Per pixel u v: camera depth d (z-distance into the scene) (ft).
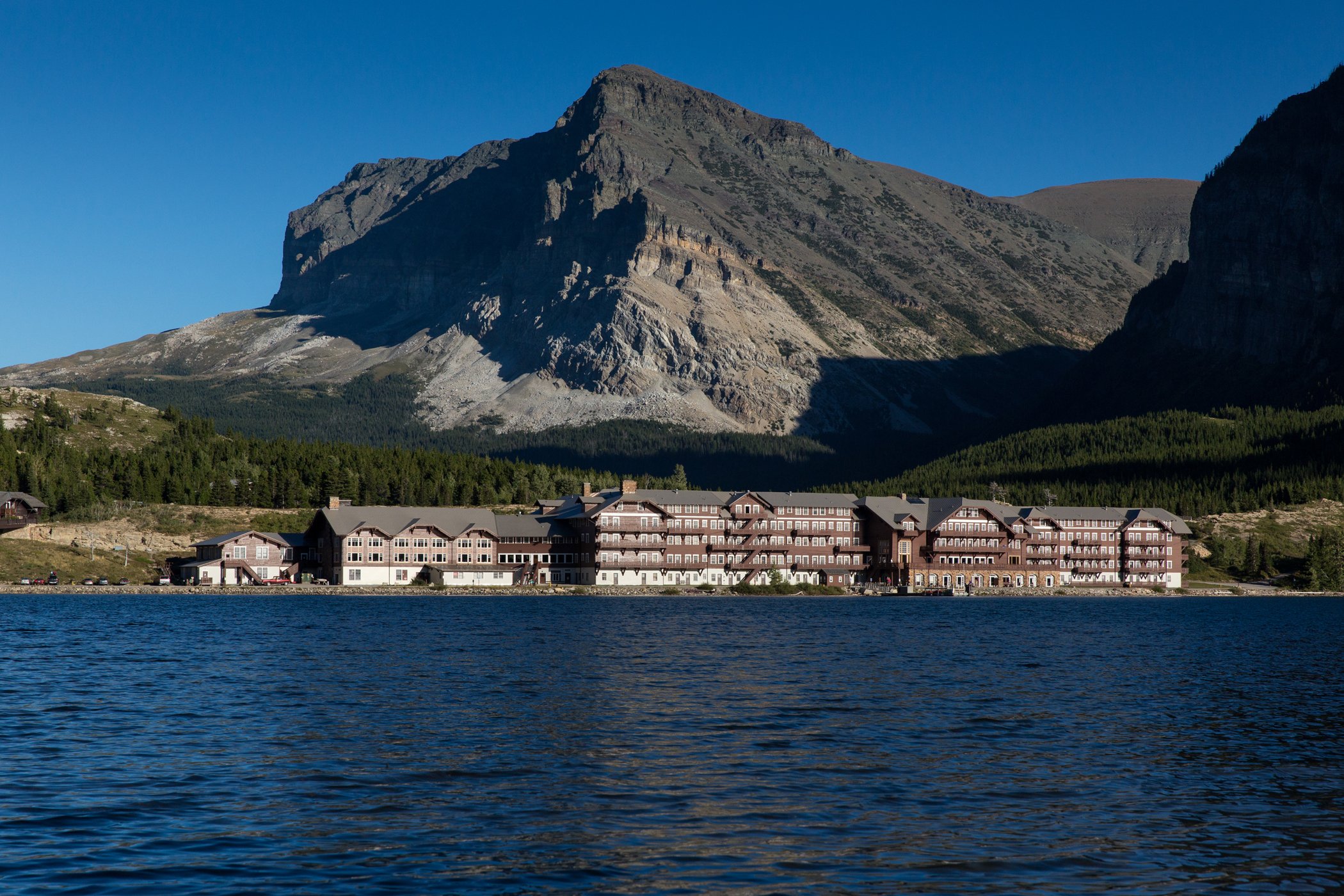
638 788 180.34
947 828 160.45
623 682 300.81
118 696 268.41
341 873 139.13
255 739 216.33
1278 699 285.43
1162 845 154.30
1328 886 139.13
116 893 131.54
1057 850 151.53
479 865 142.82
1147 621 587.27
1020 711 259.80
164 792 175.52
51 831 154.30
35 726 228.22
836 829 159.43
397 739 216.95
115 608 589.32
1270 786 186.29
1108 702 276.62
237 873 138.72
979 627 533.55
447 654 366.22
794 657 370.53
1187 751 213.66
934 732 230.89
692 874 140.46
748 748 211.82
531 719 240.12
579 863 143.95
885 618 592.60
